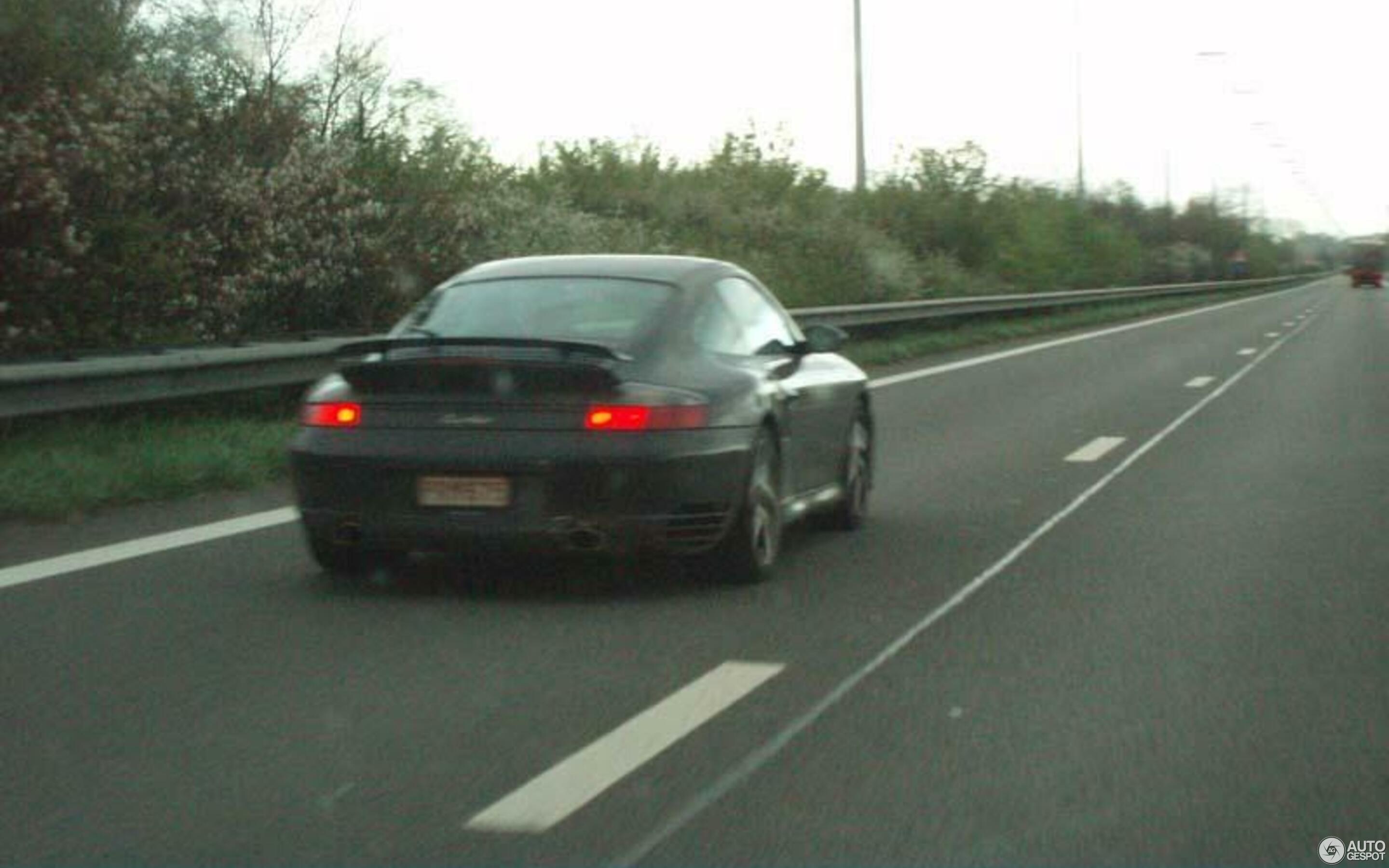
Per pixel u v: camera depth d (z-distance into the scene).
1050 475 14.25
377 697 6.75
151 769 5.80
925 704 6.74
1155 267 96.94
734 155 45.34
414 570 9.44
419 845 5.07
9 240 15.05
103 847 5.04
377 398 8.48
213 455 12.48
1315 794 5.61
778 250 39.19
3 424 13.07
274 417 15.73
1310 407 21.22
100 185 15.95
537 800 5.49
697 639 7.84
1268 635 8.06
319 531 8.62
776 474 9.38
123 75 16.64
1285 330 45.66
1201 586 9.28
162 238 16.44
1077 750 6.10
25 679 7.00
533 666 7.29
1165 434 17.67
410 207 20.61
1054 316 48.00
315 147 19.12
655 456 8.23
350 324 19.81
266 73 20.11
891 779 5.75
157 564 9.50
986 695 6.89
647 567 9.64
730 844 5.09
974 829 5.23
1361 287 131.50
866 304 37.72
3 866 4.88
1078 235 66.69
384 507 8.38
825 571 9.65
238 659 7.36
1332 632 8.12
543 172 40.31
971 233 51.31
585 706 6.64
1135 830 5.24
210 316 17.27
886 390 23.47
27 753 5.97
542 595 8.80
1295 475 14.27
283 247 18.53
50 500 10.92
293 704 6.64
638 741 6.17
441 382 8.36
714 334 9.12
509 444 8.22
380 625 8.04
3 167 14.54
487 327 8.83
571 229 26.67
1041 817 5.35
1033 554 10.34
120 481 11.58
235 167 18.17
